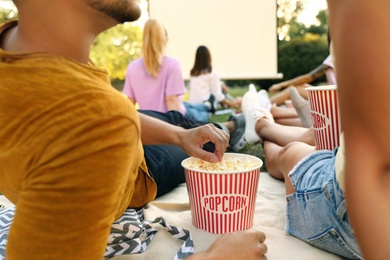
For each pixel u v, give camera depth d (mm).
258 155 2590
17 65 625
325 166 1090
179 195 1646
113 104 612
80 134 587
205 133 1231
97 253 644
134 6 746
